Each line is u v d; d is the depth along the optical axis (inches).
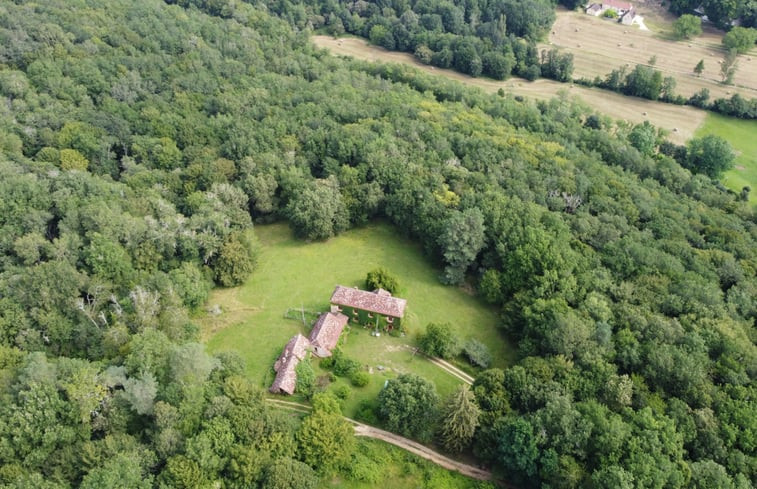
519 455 2733.8
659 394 3019.2
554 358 3218.5
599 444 2689.5
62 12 6628.9
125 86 5713.6
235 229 4404.5
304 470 2669.8
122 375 2837.1
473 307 4114.2
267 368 3526.1
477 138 5364.2
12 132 4803.2
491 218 4293.8
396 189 4746.6
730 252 4343.0
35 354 2834.6
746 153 7037.4
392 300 3769.7
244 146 5098.4
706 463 2598.4
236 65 6648.6
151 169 4980.3
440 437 3029.0
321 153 5211.6
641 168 5757.9
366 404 3265.3
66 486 2453.2
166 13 7618.1
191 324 3572.8
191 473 2472.9
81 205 4119.1
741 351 3186.5
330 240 4768.7
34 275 3368.6
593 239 4269.2
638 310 3531.0
